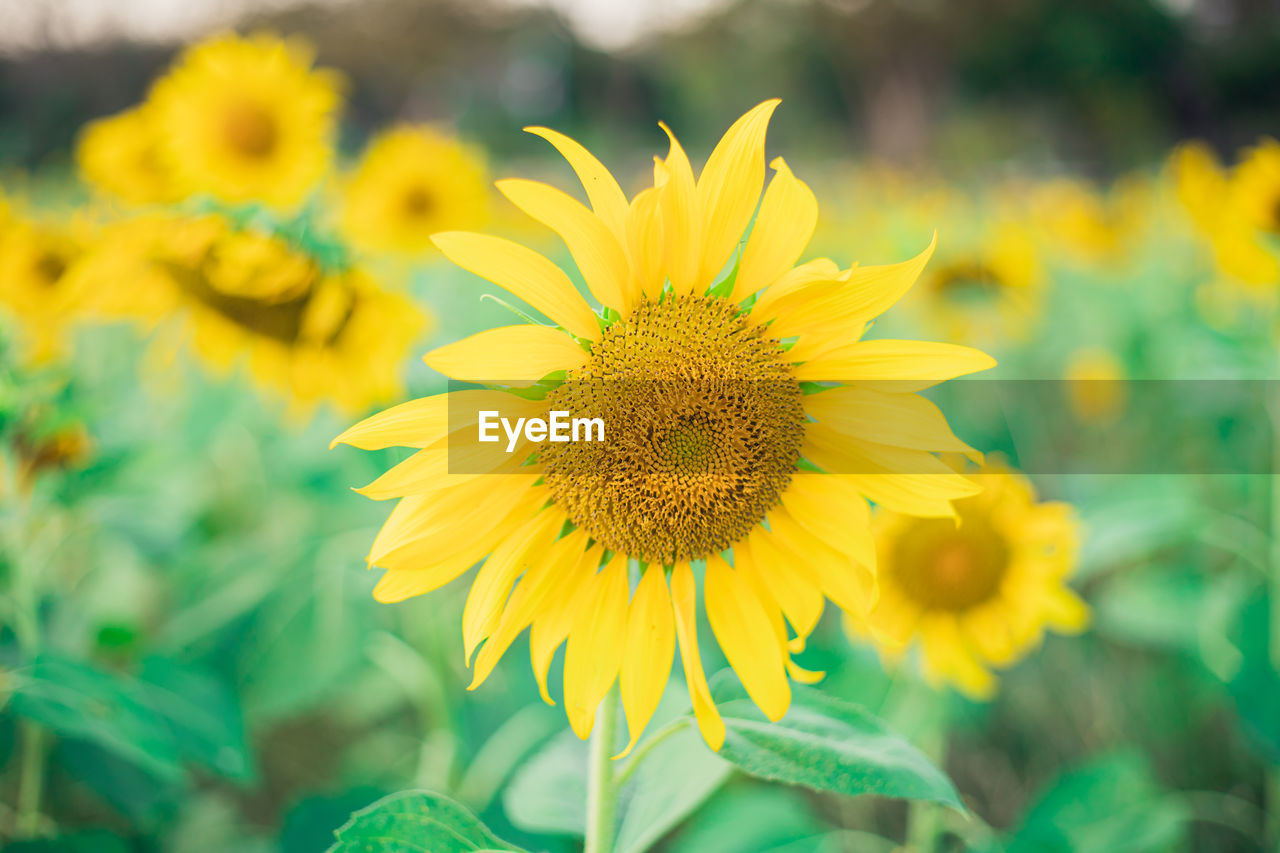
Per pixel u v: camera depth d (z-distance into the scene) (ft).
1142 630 3.15
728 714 1.81
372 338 2.52
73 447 2.55
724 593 1.77
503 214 7.32
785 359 1.76
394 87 40.24
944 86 33.86
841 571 1.76
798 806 2.61
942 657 2.57
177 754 2.17
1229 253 3.14
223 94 3.74
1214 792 2.90
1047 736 3.10
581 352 1.74
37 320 3.11
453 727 2.82
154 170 3.82
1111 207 6.93
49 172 13.48
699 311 1.75
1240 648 2.83
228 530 3.64
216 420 3.80
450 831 1.73
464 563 1.73
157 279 2.60
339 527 3.25
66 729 2.05
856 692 2.75
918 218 5.19
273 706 2.83
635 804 1.94
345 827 1.71
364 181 4.75
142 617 3.43
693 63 41.16
